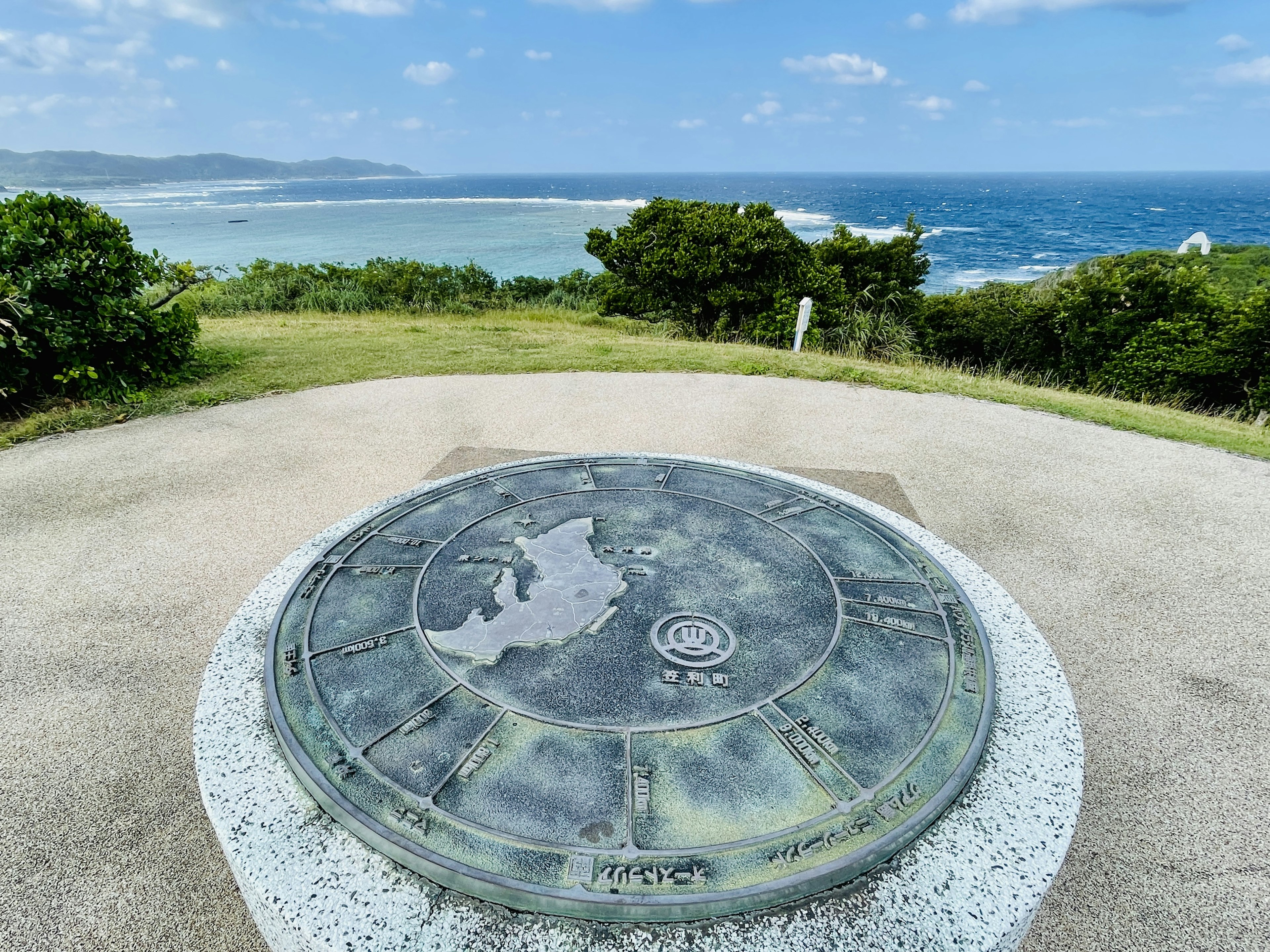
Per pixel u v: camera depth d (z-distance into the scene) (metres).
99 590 4.26
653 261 14.38
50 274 7.24
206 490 5.70
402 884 1.97
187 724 3.22
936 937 1.88
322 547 3.59
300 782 2.25
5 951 2.29
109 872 2.55
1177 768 3.05
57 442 6.74
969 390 9.02
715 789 2.13
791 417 7.82
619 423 7.50
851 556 3.41
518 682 2.54
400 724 2.37
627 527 3.66
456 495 4.05
